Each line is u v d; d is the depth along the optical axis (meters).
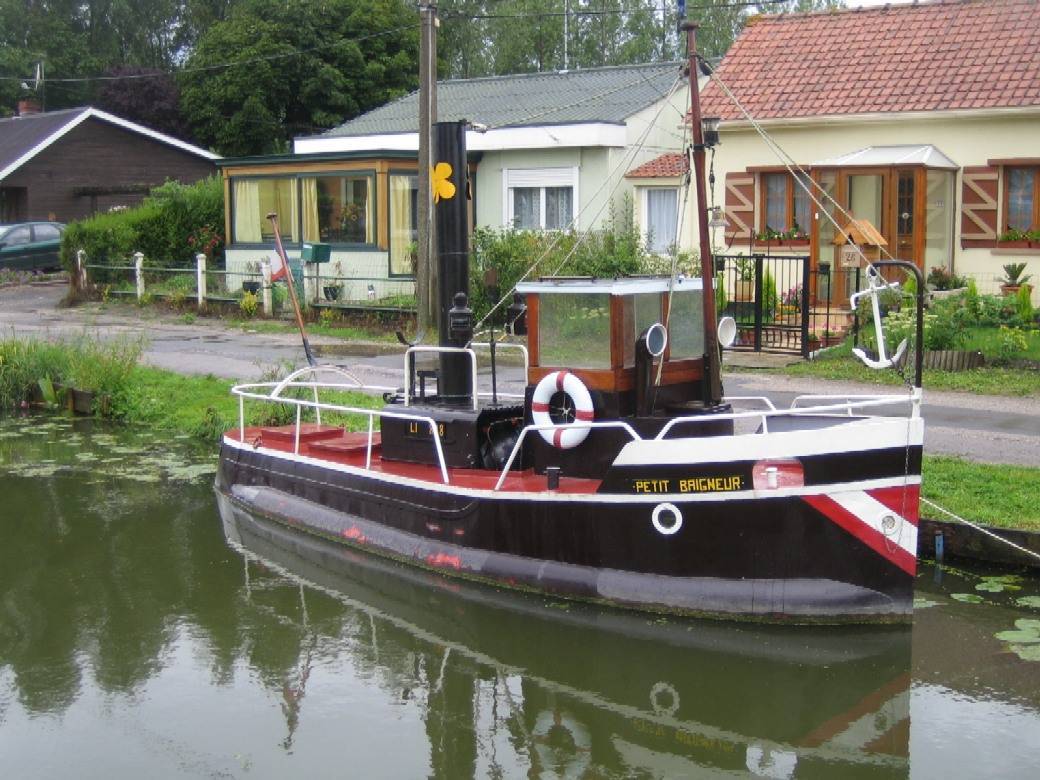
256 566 10.30
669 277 9.27
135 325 23.73
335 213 24.92
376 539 10.04
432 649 8.45
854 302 8.16
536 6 48.88
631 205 24.28
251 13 39.56
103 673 8.12
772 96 21.36
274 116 39.47
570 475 9.26
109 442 15.03
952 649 7.98
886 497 8.02
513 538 9.11
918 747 6.86
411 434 10.20
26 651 8.48
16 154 35.56
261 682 7.96
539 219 25.19
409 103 30.45
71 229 28.05
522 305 9.44
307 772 6.77
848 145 20.61
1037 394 14.30
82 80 47.03
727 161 21.69
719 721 7.30
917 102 19.84
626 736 7.16
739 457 8.08
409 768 6.81
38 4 53.62
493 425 9.86
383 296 24.05
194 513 11.88
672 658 8.07
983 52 20.39
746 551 8.16
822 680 7.68
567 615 8.64
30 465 13.82
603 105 25.42
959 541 9.45
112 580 9.94
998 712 7.21
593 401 8.95
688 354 9.30
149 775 6.76
